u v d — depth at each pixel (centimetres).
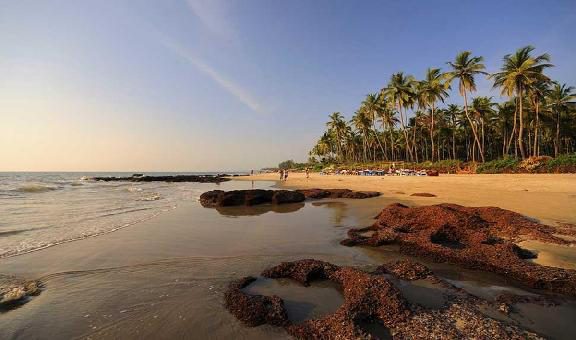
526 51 3978
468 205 1567
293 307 549
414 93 5622
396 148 8550
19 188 3409
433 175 3812
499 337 434
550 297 575
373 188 2853
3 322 508
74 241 1000
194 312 531
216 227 1249
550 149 7156
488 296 587
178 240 1023
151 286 643
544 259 752
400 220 1117
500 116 5734
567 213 1249
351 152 10344
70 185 4575
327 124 8994
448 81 4750
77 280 676
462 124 6894
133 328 487
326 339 442
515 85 3975
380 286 536
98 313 534
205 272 722
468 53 4550
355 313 483
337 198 2355
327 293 603
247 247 938
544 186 2028
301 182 4531
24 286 639
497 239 915
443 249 809
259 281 663
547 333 455
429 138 7706
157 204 2058
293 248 926
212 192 2136
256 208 1889
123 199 2383
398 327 465
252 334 467
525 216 1205
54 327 494
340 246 947
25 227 1213
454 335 438
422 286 617
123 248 922
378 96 6625
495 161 3847
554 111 5341
